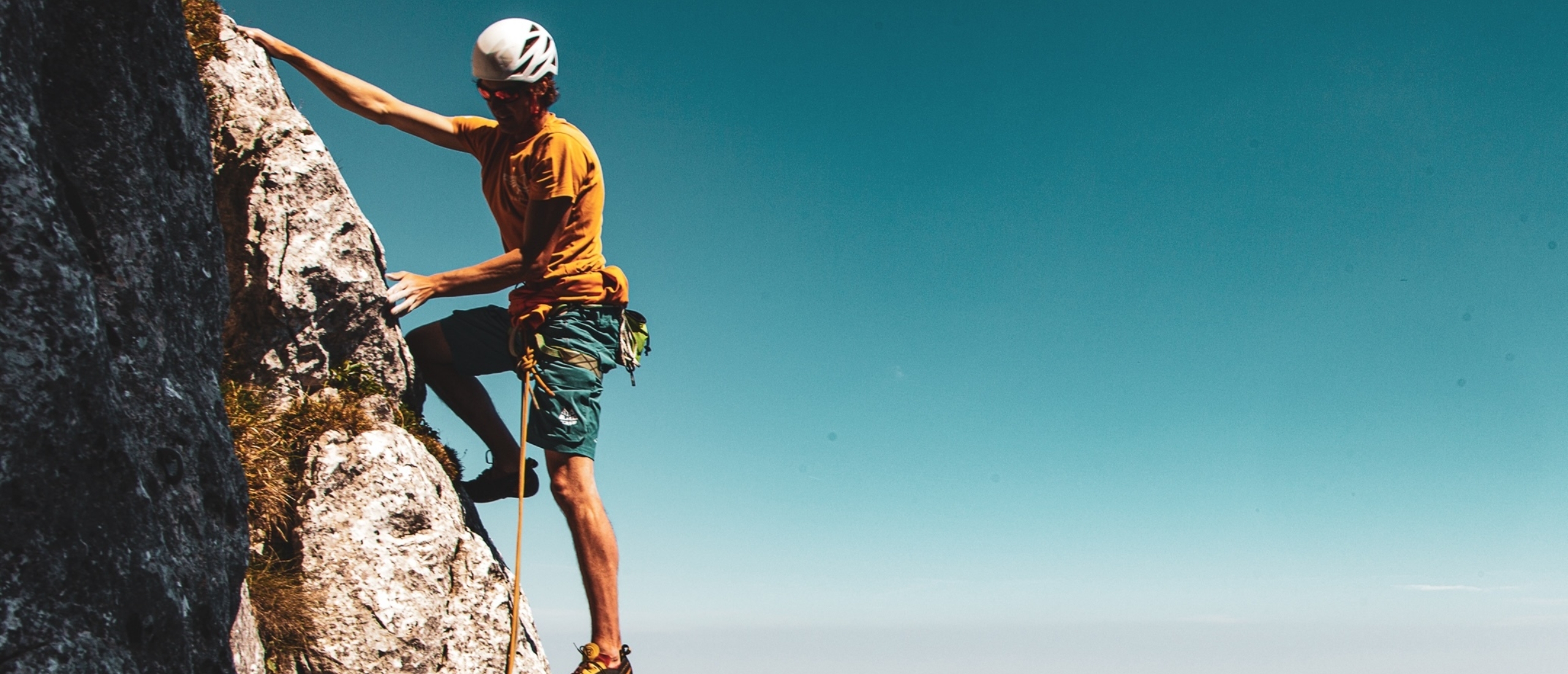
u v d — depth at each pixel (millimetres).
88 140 2924
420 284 5777
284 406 5375
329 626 4828
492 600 5465
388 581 5047
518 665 5516
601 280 5879
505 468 6258
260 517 4914
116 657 2383
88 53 2980
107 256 2861
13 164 2355
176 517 2803
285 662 4723
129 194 2992
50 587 2275
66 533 2332
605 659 5340
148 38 3201
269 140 5504
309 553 4957
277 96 5809
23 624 2205
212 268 3391
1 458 2227
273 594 4734
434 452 5918
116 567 2445
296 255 5406
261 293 5320
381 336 5695
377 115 6066
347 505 5105
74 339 2398
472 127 6105
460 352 5961
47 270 2359
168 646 2607
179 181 3273
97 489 2439
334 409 5355
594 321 5805
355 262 5617
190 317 3199
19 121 2426
